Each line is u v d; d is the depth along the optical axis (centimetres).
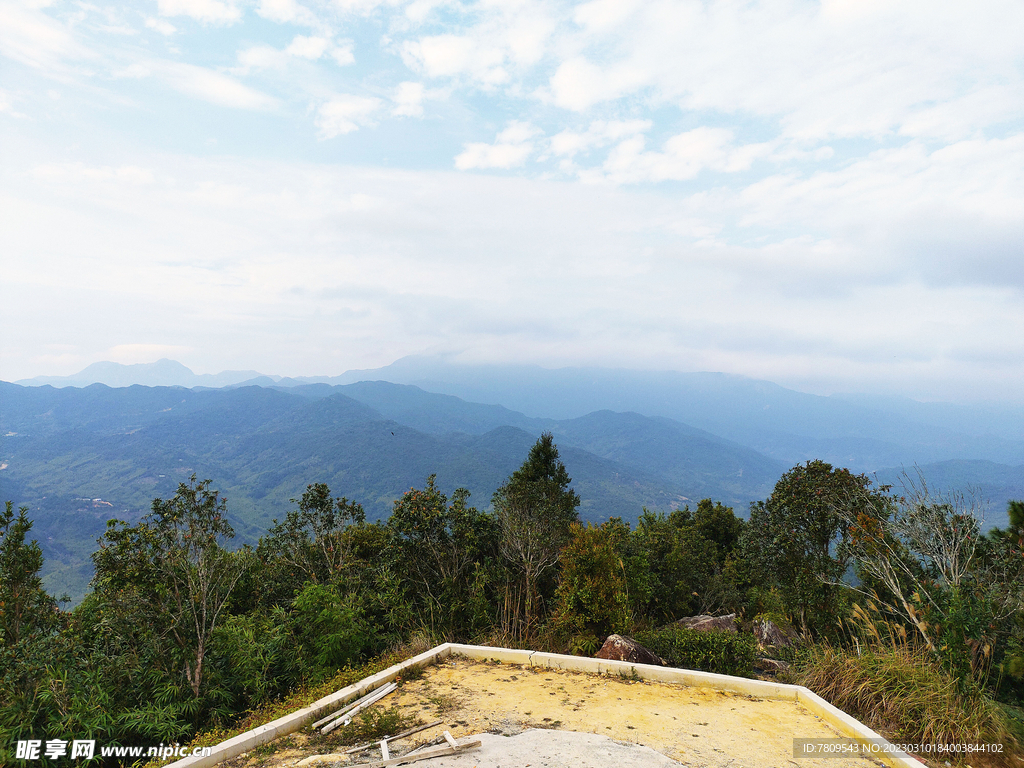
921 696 681
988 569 868
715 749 593
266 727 666
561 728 658
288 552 1678
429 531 1498
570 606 1180
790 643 1216
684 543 2592
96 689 889
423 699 775
